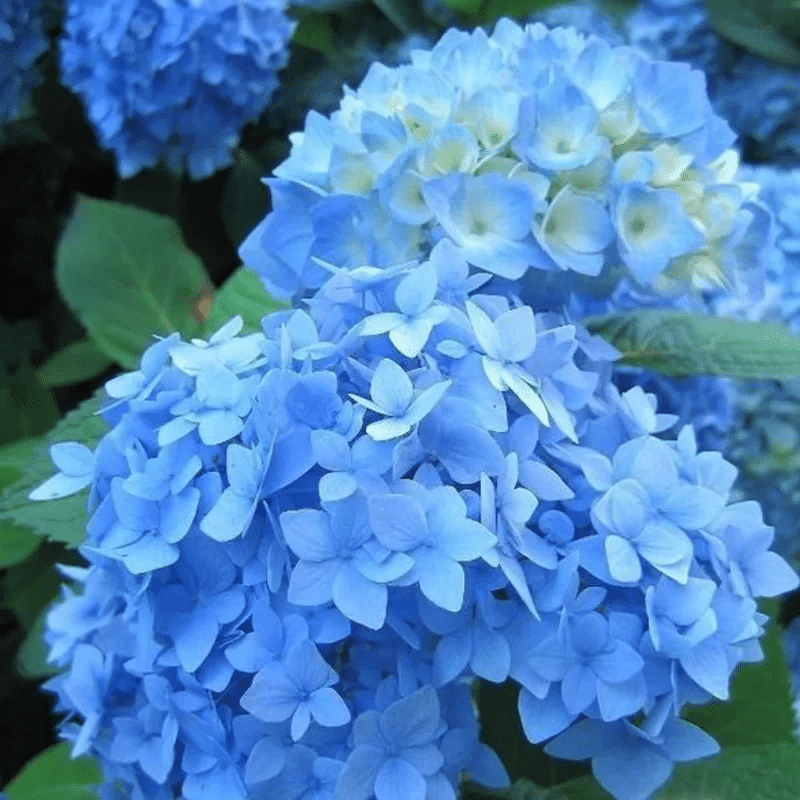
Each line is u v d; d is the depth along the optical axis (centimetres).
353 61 111
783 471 79
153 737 57
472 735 55
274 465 54
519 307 59
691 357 69
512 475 55
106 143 98
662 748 55
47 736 102
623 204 62
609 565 54
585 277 65
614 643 54
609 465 57
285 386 55
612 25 105
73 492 59
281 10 99
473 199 62
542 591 54
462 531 53
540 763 63
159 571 56
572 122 63
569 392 59
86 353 105
